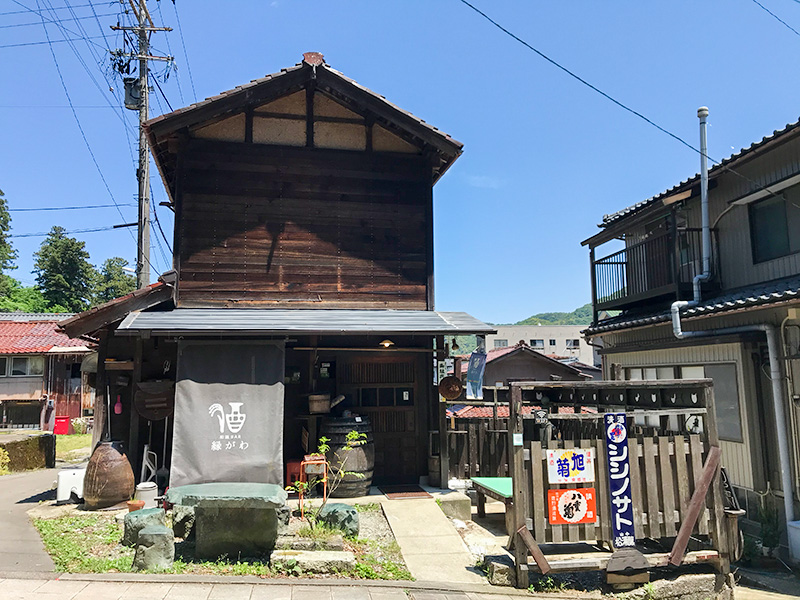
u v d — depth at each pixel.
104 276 47.16
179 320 8.20
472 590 5.66
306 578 5.70
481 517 8.55
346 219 10.01
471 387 10.34
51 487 10.80
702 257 11.53
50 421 22.84
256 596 5.13
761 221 10.74
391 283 10.05
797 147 9.71
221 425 7.88
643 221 13.09
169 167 10.62
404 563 6.30
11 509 8.52
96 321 8.38
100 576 5.43
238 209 9.58
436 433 9.58
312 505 7.91
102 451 8.09
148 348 8.98
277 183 9.80
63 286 41.81
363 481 8.48
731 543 6.21
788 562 7.86
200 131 9.69
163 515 6.67
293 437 9.20
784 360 8.39
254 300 9.43
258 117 9.93
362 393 9.65
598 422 7.70
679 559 5.99
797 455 8.12
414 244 10.25
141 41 15.85
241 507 6.00
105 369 8.68
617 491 5.96
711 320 10.23
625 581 5.89
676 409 6.25
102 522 7.31
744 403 9.02
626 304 14.27
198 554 6.10
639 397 6.97
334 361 9.65
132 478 8.20
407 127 9.90
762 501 8.55
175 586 5.28
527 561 6.04
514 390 5.99
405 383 9.82
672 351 11.24
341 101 10.26
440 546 6.79
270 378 8.13
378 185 10.23
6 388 22.83
